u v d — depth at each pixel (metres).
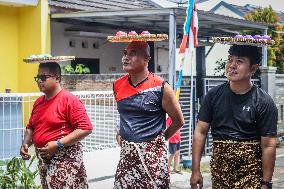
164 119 4.43
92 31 15.85
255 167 3.89
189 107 11.37
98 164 8.17
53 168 4.80
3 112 6.96
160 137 4.33
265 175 3.84
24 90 14.18
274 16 20.41
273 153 3.83
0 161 6.30
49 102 4.91
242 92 3.91
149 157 4.25
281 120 15.23
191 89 10.68
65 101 4.87
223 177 3.96
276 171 10.57
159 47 18.52
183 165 10.47
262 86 14.17
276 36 19.98
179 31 16.86
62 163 4.80
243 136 3.89
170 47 11.52
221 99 3.98
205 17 13.09
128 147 4.29
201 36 18.91
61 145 4.75
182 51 9.97
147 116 4.29
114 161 8.44
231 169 3.93
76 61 16.05
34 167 7.08
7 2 13.22
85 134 4.86
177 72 11.55
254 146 3.89
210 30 17.14
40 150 4.81
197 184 4.08
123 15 12.70
